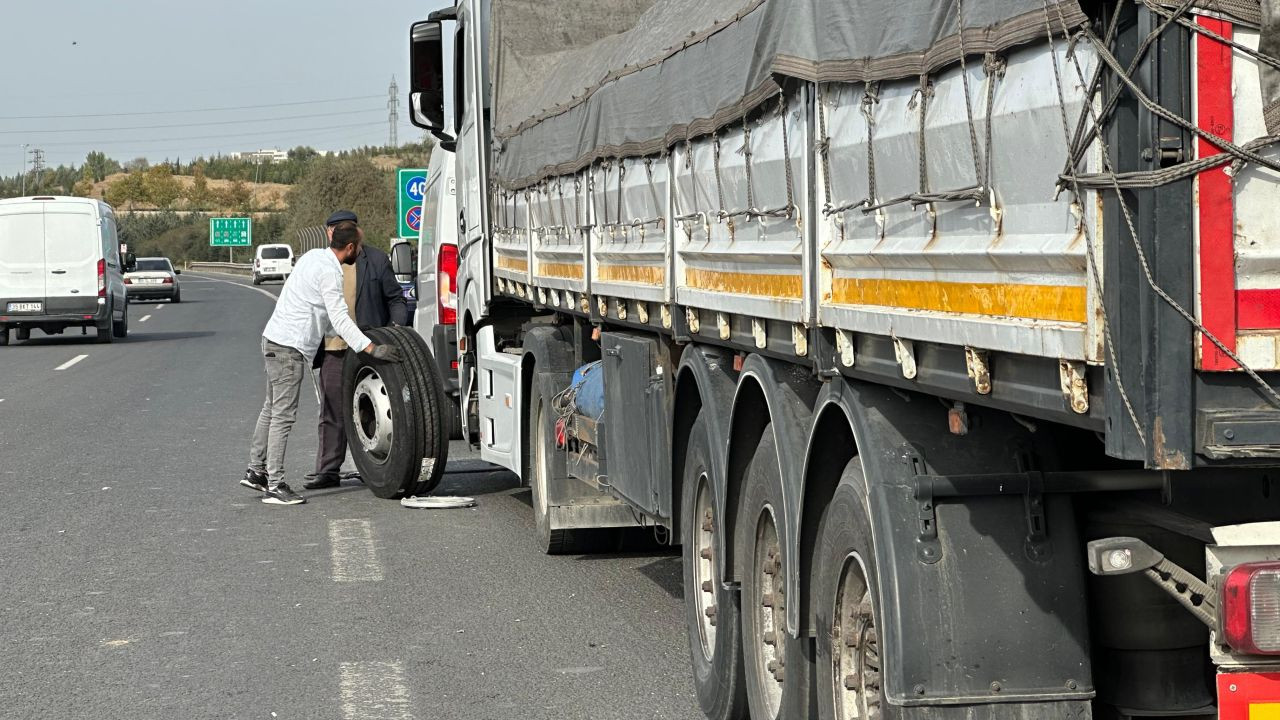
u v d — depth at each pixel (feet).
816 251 23.26
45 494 59.62
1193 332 14.53
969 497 19.74
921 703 19.35
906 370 19.99
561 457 45.78
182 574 44.21
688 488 31.94
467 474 65.98
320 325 57.98
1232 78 14.38
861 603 22.07
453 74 60.49
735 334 28.76
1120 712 19.75
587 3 54.13
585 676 33.19
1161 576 16.66
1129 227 14.60
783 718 25.38
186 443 76.69
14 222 161.89
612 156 37.17
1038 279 16.42
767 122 25.84
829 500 23.68
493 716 30.17
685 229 31.63
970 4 17.78
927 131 19.25
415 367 57.31
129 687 32.22
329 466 61.93
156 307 265.13
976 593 19.45
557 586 42.47
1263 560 16.02
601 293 39.22
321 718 29.99
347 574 44.21
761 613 27.30
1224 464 14.65
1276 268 14.55
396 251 78.23
